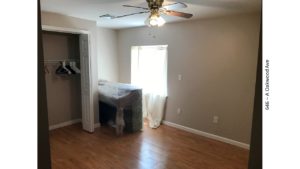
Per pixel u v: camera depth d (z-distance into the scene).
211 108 3.87
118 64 5.45
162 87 4.54
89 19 3.81
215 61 3.72
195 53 3.97
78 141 3.71
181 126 4.35
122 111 3.96
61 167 2.86
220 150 3.42
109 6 2.81
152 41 4.64
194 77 4.04
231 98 3.61
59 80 4.39
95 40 4.01
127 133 4.11
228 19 3.47
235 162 3.04
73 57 4.54
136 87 4.28
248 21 3.26
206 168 2.89
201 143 3.69
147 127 4.46
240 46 3.40
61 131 4.19
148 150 3.39
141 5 2.73
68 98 4.56
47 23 3.28
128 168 2.86
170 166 2.92
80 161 3.03
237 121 3.57
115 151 3.35
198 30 3.87
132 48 5.06
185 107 4.25
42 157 0.69
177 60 4.26
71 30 3.59
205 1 2.51
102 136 3.95
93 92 4.18
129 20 3.95
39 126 0.68
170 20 3.90
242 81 3.45
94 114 4.30
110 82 4.86
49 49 4.17
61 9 3.00
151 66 4.69
